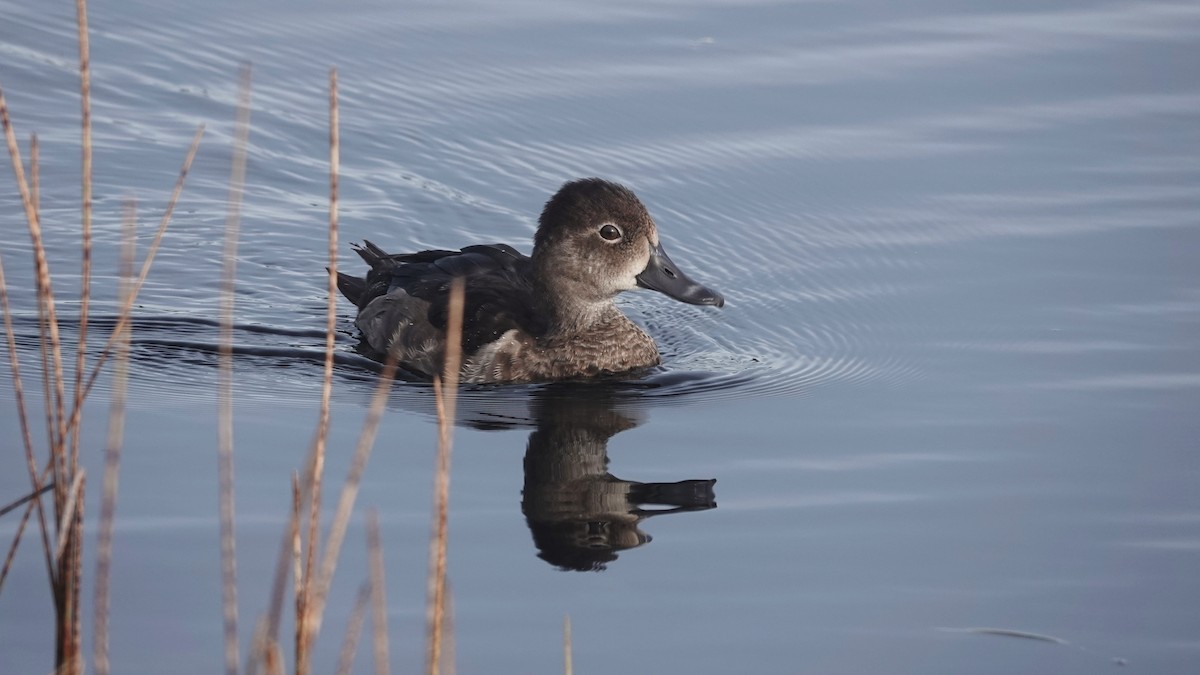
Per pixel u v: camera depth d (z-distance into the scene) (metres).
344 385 13.12
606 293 13.81
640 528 10.34
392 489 10.80
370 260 15.18
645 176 17.12
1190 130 17.47
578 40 19.73
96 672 7.11
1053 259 15.16
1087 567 9.77
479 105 18.53
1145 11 20.23
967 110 18.00
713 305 13.82
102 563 7.07
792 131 17.70
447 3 20.86
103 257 15.76
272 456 11.23
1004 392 12.66
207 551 9.59
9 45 19.94
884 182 16.77
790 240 16.06
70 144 18.00
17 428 11.34
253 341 14.19
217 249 16.20
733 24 20.06
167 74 19.52
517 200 17.14
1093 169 16.81
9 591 8.89
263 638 6.76
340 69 19.47
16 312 14.35
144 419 11.84
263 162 17.89
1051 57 19.05
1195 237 15.40
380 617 6.85
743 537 10.21
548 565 9.75
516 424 12.31
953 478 11.10
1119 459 11.32
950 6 20.50
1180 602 9.34
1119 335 13.62
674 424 12.38
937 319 14.23
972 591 9.47
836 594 9.43
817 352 13.98
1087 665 8.66
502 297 13.98
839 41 19.56
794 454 11.64
